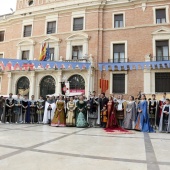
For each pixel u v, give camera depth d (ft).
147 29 60.13
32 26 73.61
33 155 13.69
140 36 60.49
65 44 67.97
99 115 32.76
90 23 66.13
